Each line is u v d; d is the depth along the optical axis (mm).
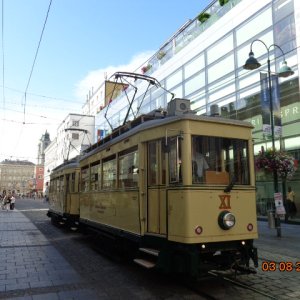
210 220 6645
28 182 115688
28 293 6492
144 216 7668
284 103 17359
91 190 12086
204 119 6984
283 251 10141
